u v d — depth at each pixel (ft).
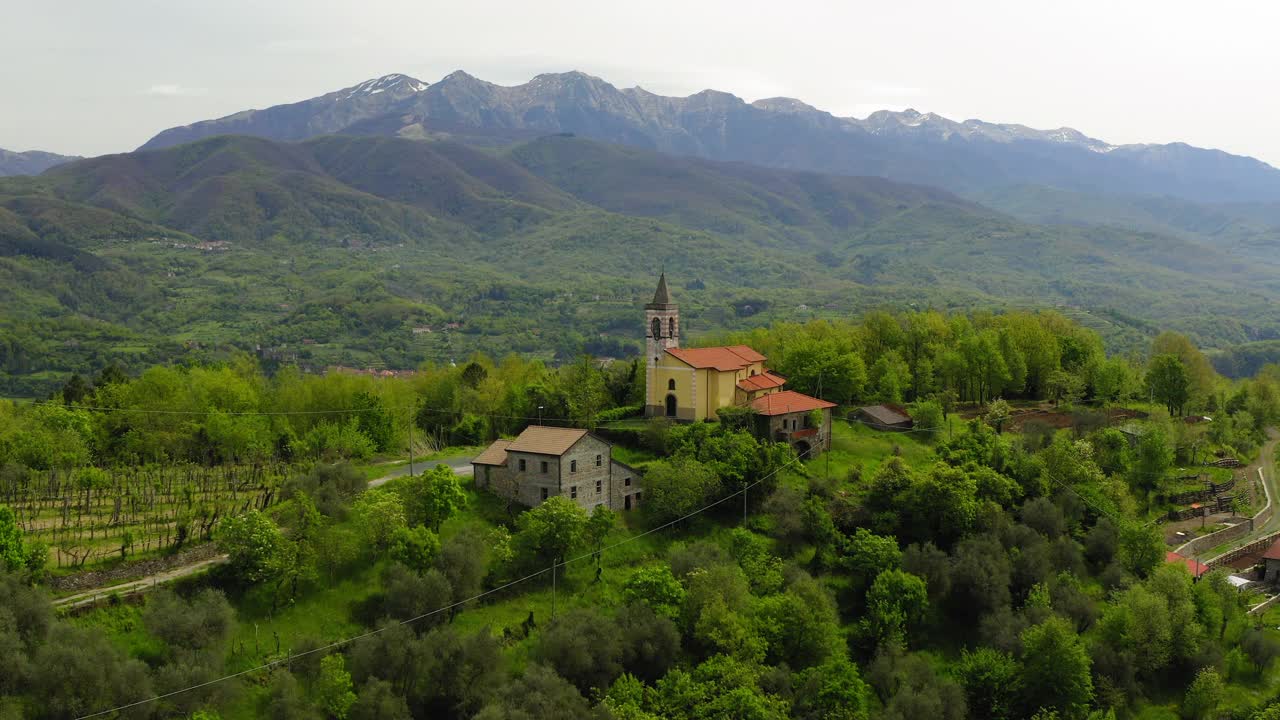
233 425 476.95
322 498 349.82
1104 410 641.40
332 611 309.83
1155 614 372.38
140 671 242.99
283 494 364.38
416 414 558.15
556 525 349.82
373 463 460.14
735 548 381.19
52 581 278.87
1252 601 432.66
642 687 296.71
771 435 470.80
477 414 542.98
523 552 353.51
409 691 278.87
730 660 299.38
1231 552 480.64
